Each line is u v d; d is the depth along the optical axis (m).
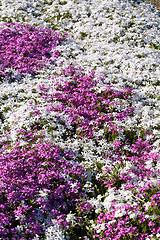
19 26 14.45
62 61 12.38
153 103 10.20
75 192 6.33
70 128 8.59
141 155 7.89
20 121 8.45
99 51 13.37
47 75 11.34
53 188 6.47
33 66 11.81
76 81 10.78
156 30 15.59
